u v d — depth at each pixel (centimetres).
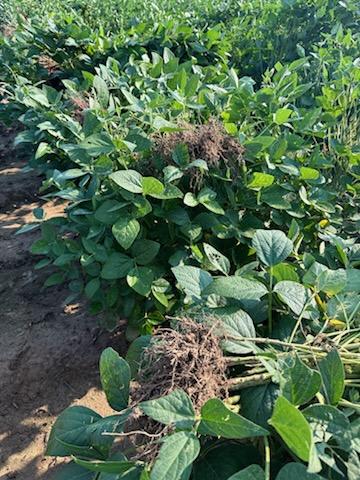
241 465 118
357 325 143
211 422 102
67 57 474
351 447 99
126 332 256
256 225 224
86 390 252
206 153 210
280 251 147
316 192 231
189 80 257
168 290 236
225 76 319
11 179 468
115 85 300
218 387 119
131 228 202
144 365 127
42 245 245
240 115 250
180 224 215
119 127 247
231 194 220
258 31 494
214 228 217
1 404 247
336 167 273
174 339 122
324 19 455
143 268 215
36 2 793
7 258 354
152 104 240
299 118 241
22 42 490
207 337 123
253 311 148
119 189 212
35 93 316
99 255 221
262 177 210
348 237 257
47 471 218
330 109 295
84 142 213
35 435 233
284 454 122
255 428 97
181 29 464
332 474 109
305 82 354
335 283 140
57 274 257
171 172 201
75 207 238
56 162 325
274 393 120
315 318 143
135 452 170
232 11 572
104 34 510
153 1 651
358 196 266
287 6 461
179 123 229
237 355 133
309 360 127
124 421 114
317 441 101
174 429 106
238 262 231
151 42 461
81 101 290
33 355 269
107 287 263
